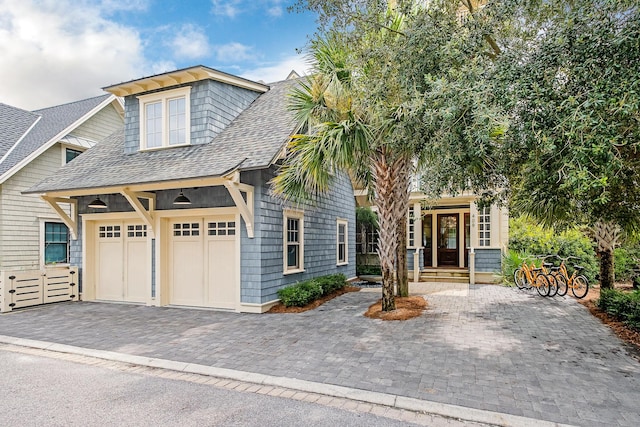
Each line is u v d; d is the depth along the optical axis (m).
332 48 7.32
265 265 8.38
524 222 13.88
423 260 14.16
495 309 8.12
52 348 5.81
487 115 4.09
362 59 6.21
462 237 14.48
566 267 10.80
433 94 4.70
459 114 4.65
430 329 6.46
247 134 9.18
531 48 4.94
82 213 10.23
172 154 9.26
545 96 4.20
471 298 9.56
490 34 5.24
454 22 5.47
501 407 3.63
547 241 12.59
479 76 4.67
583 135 3.85
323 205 11.65
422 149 5.77
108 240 10.15
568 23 4.25
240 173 8.09
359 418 3.54
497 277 12.42
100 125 14.79
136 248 9.79
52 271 9.62
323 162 7.19
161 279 9.14
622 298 6.98
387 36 6.23
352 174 10.84
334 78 7.30
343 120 7.12
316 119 7.71
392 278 7.72
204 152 8.85
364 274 15.83
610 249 8.18
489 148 5.00
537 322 6.95
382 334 6.20
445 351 5.29
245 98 10.87
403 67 5.50
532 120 4.21
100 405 3.86
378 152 7.50
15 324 7.40
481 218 13.23
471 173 5.89
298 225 10.11
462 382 4.22
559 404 3.68
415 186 13.62
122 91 10.07
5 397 4.07
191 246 9.10
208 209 8.65
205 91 9.33
